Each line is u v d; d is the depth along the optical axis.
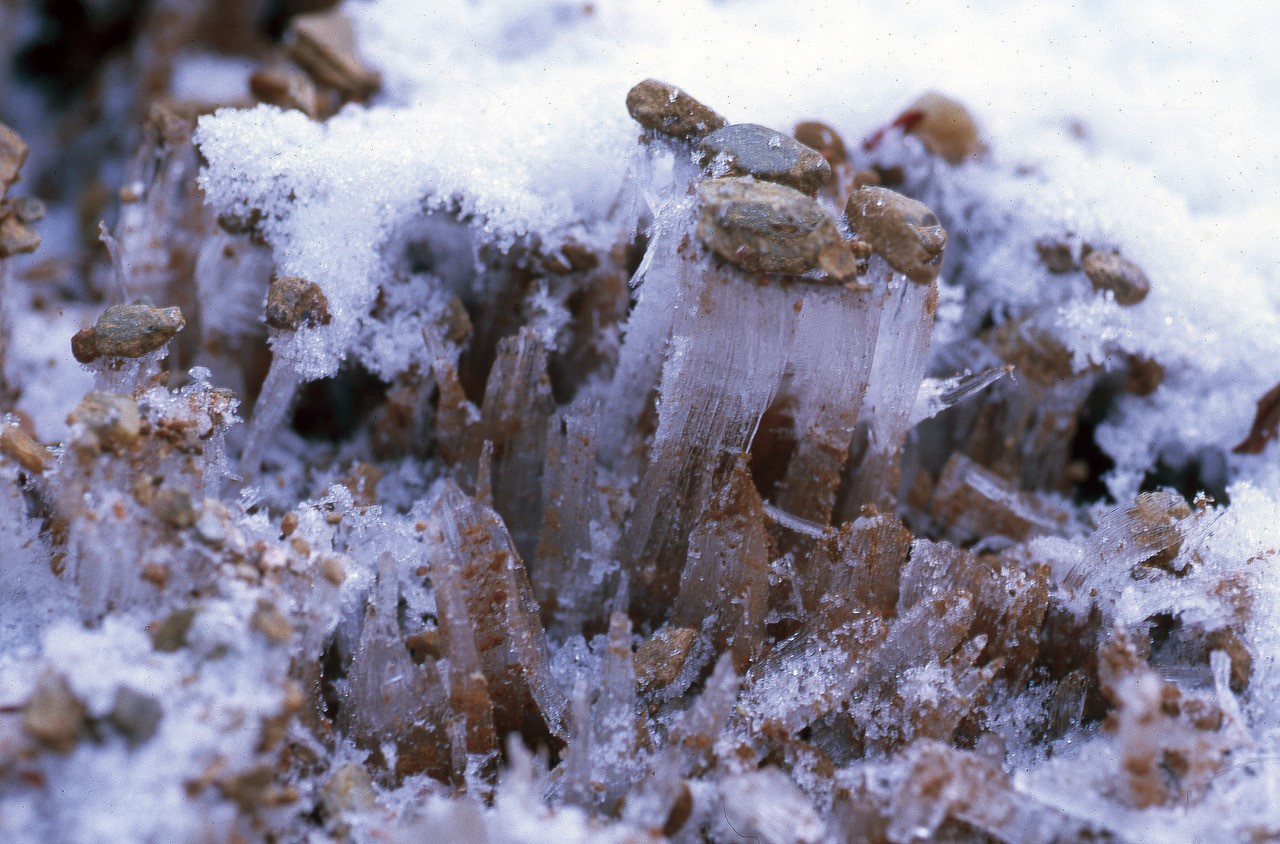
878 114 0.47
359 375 0.47
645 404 0.45
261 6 0.53
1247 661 0.44
